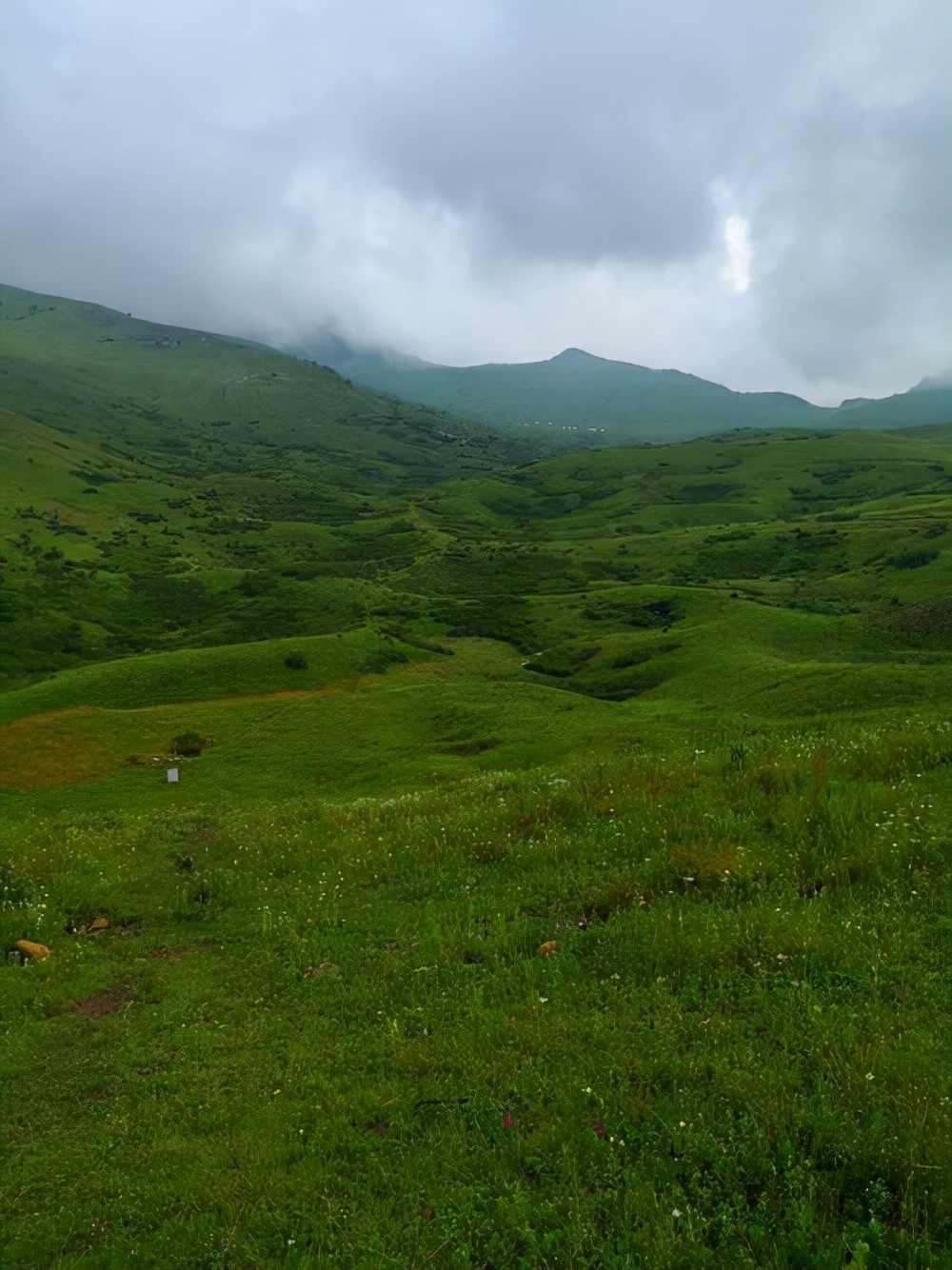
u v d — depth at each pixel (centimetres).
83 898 1365
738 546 19688
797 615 11550
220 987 998
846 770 1467
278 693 10525
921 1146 579
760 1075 675
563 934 1008
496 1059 757
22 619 15812
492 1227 569
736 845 1193
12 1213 638
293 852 1538
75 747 8044
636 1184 585
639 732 6531
